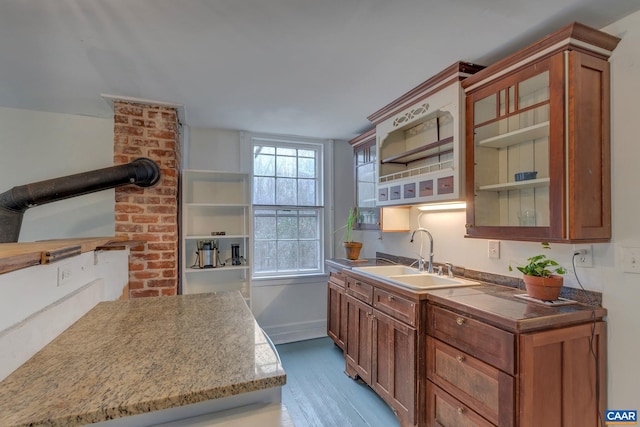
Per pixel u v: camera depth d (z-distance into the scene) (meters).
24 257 0.92
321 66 2.03
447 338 1.71
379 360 2.25
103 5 1.42
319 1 1.41
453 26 1.60
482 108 1.90
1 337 0.82
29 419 0.66
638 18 1.48
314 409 2.25
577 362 1.46
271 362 0.92
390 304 2.13
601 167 1.53
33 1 1.39
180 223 3.04
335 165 3.90
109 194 3.05
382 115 2.75
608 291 1.55
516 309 1.51
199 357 0.95
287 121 3.16
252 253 3.32
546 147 1.65
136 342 1.06
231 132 3.46
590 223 1.49
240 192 3.39
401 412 1.98
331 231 3.84
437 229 2.63
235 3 1.42
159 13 1.49
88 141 3.03
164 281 2.65
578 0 1.40
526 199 1.75
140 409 0.72
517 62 1.66
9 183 2.83
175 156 2.74
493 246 2.13
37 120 2.90
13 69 2.04
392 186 2.64
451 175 2.04
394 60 1.95
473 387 1.54
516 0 1.40
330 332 3.25
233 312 1.40
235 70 2.08
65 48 1.79
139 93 2.44
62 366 0.89
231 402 0.86
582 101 1.48
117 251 2.15
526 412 1.33
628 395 1.48
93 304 1.49
